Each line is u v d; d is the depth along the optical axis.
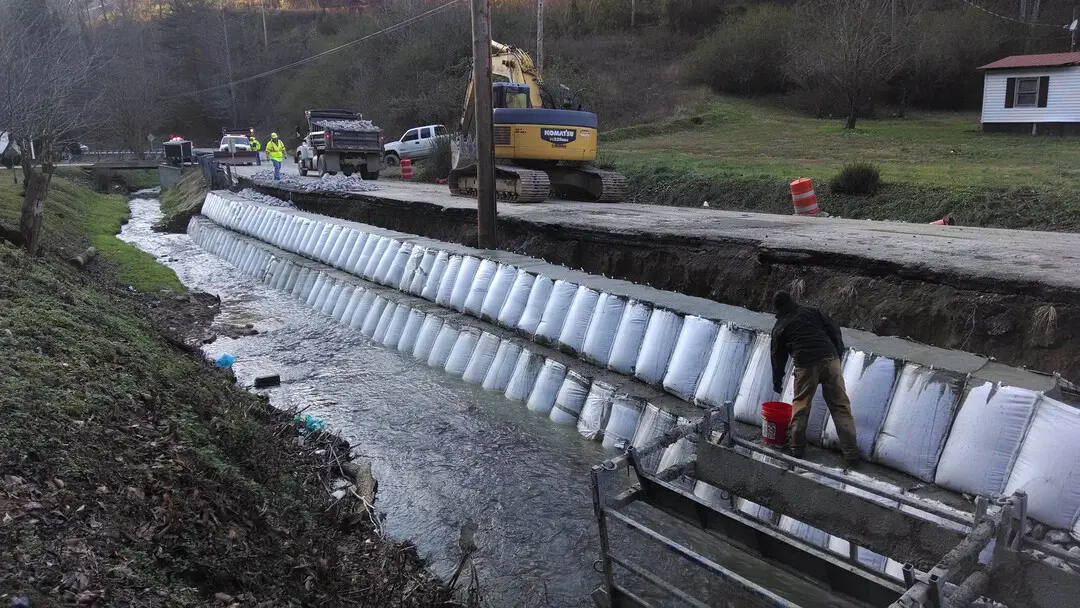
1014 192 12.30
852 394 5.76
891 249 8.60
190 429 5.53
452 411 8.70
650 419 7.05
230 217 21.53
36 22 20.95
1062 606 3.33
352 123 27.03
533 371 8.82
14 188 19.56
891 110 33.22
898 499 4.25
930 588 3.24
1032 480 4.52
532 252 12.26
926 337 7.32
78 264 13.73
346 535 5.69
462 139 18.03
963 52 33.06
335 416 8.64
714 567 3.96
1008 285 6.89
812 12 35.31
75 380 5.35
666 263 10.37
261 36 64.19
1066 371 6.27
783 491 4.64
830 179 14.96
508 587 5.37
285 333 12.45
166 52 60.94
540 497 6.62
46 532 3.52
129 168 38.50
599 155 21.55
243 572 4.09
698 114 32.47
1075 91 22.77
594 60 41.94
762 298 9.02
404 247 12.89
